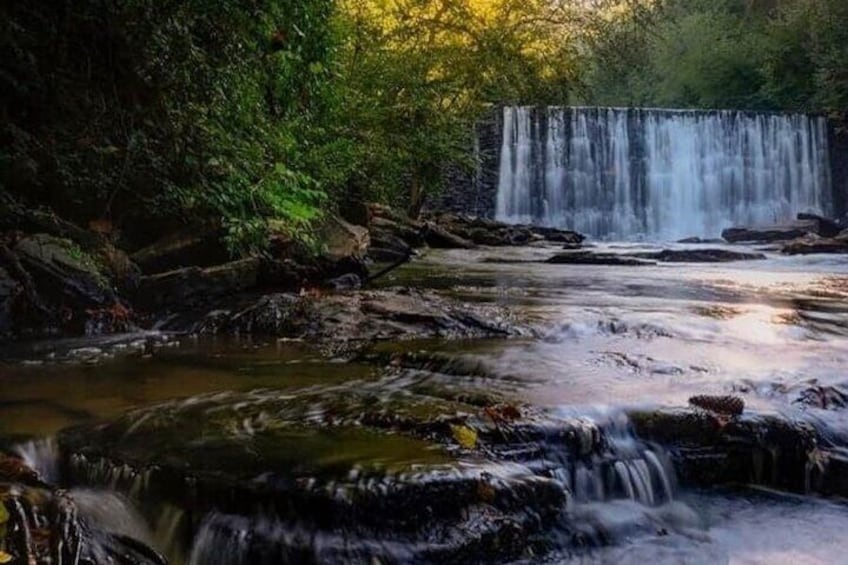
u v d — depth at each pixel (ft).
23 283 21.27
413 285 33.96
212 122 26.32
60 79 23.13
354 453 11.67
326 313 22.72
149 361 18.38
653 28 81.51
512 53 61.00
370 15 54.54
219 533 10.49
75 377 16.65
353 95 47.26
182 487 10.91
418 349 19.07
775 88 110.73
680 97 123.54
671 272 41.91
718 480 13.67
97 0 22.36
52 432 12.74
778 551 11.75
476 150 80.02
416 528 10.44
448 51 59.16
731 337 21.79
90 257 22.99
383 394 15.03
